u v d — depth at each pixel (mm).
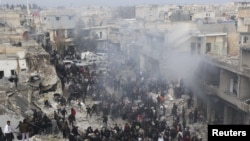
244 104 30812
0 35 46281
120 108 35031
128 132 27391
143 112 33469
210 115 38219
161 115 34938
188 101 39781
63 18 78500
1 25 59500
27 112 28344
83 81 43438
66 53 65438
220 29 49750
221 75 35781
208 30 49219
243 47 31781
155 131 27688
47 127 25781
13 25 64000
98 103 36344
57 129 26219
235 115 35594
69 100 36781
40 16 79062
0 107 26281
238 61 35562
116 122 33188
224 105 36531
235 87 35062
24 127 21219
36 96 34688
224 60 37062
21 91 31844
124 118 33969
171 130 28312
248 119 31109
